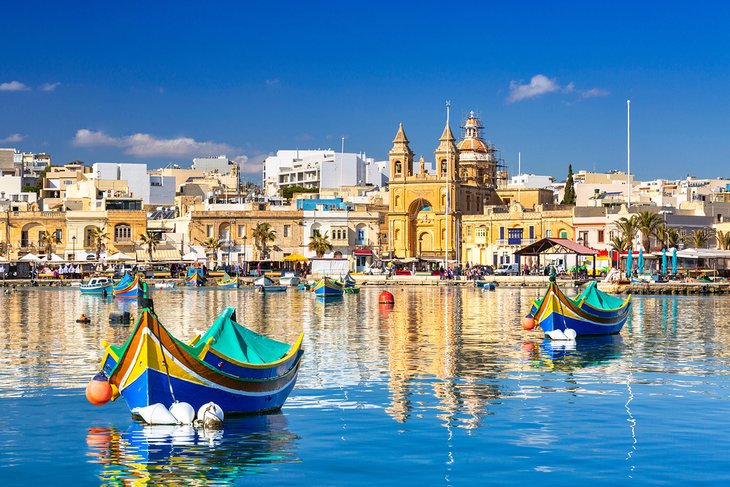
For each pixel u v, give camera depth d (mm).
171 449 30219
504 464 28797
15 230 178625
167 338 32000
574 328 61438
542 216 172750
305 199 191125
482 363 48781
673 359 50781
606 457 29516
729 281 133500
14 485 26953
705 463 28859
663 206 168625
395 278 156000
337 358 50750
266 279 140250
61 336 62625
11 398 38062
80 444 30828
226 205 185750
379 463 28875
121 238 180125
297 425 33375
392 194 194500
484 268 167250
